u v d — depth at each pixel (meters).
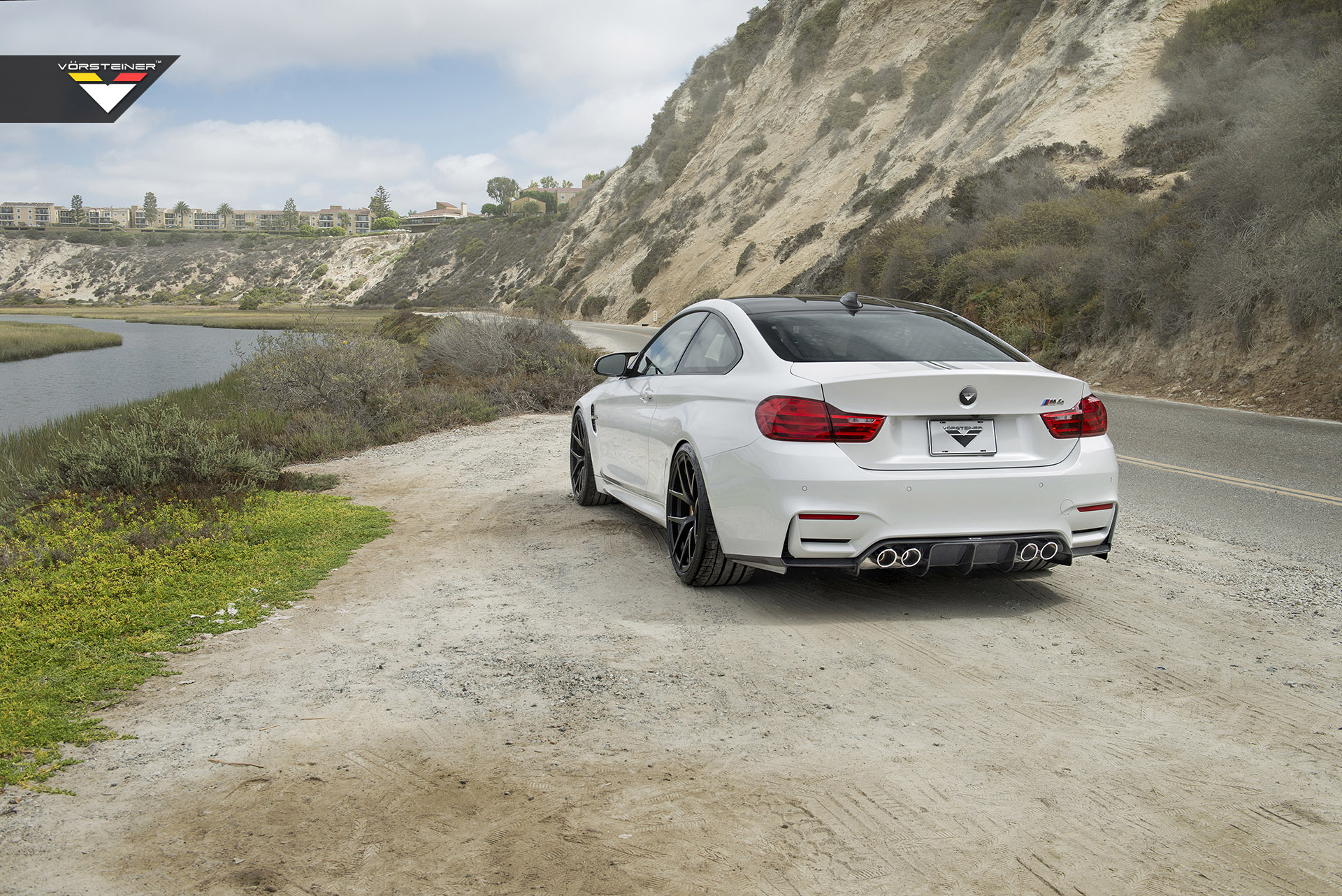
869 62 55.47
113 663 3.71
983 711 3.20
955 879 2.17
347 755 2.86
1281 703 3.25
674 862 2.24
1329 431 11.08
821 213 48.09
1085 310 19.06
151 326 90.19
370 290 143.00
